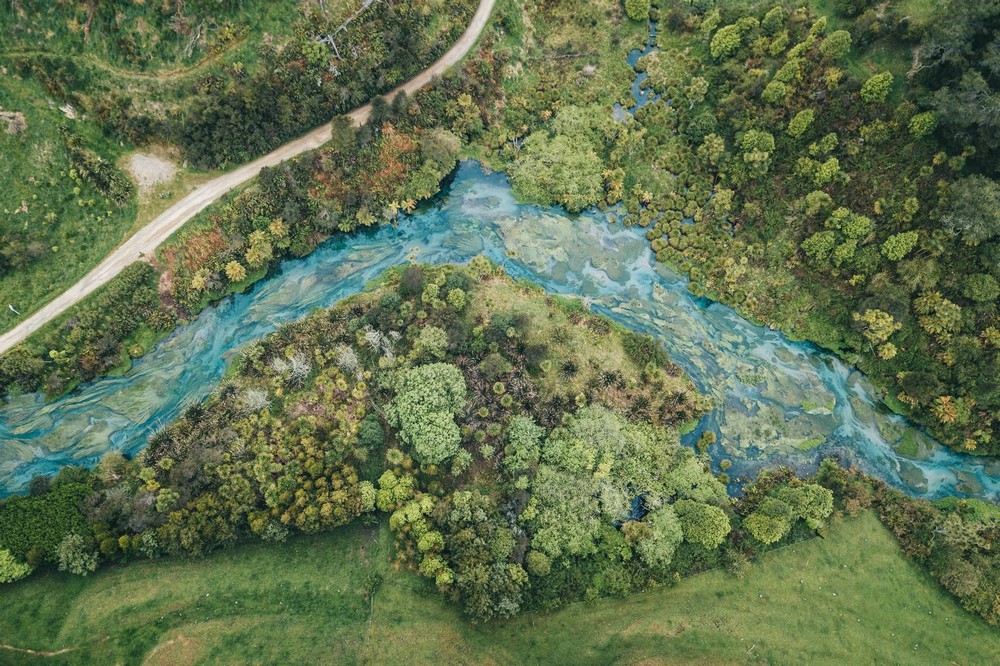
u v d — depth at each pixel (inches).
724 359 3430.1
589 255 3695.9
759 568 2891.2
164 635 2684.5
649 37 4183.1
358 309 3425.2
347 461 3024.1
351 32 3641.7
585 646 2701.8
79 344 3257.9
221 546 2878.9
